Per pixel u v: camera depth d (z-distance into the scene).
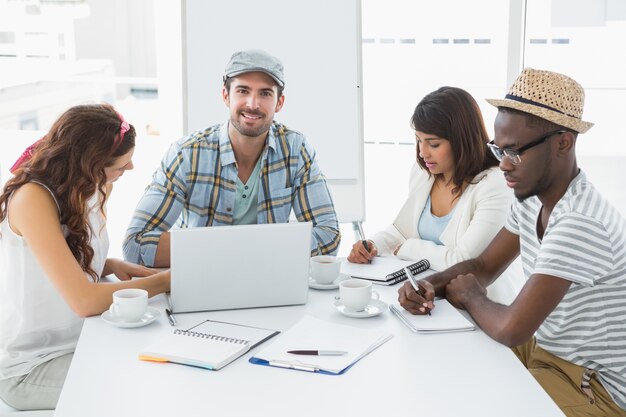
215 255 1.67
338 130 3.23
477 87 4.66
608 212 1.59
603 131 4.22
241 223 2.42
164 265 2.13
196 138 2.35
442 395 1.27
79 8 4.76
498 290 2.22
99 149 1.79
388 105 4.82
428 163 2.26
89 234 1.84
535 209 1.80
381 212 4.55
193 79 3.15
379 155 4.91
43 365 1.75
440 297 1.83
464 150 2.20
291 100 3.20
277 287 1.74
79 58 4.84
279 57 3.17
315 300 1.81
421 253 2.14
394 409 1.21
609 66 4.16
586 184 1.62
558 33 4.16
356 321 1.65
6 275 1.78
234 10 3.13
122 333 1.56
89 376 1.34
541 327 1.73
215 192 2.34
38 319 1.79
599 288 1.61
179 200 2.30
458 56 4.65
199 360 1.38
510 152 1.62
